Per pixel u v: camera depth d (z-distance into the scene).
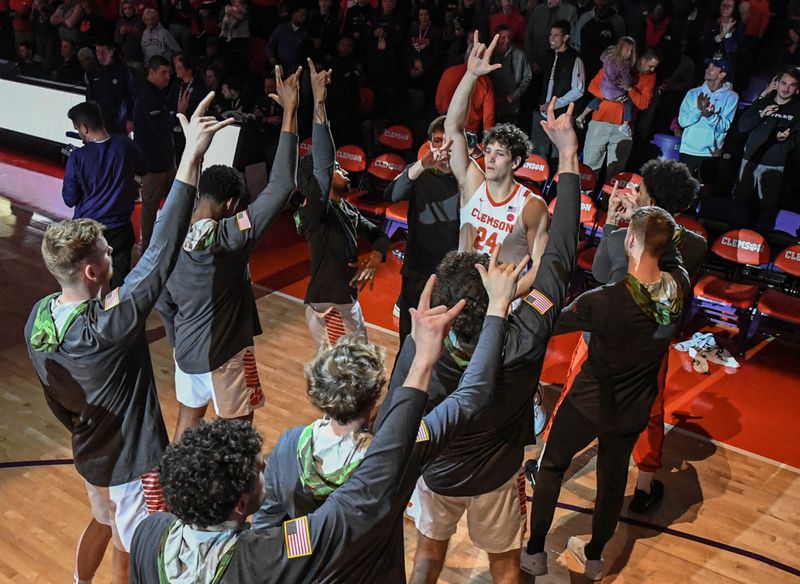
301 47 9.35
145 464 2.92
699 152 7.64
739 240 6.45
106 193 5.70
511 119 8.57
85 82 10.16
